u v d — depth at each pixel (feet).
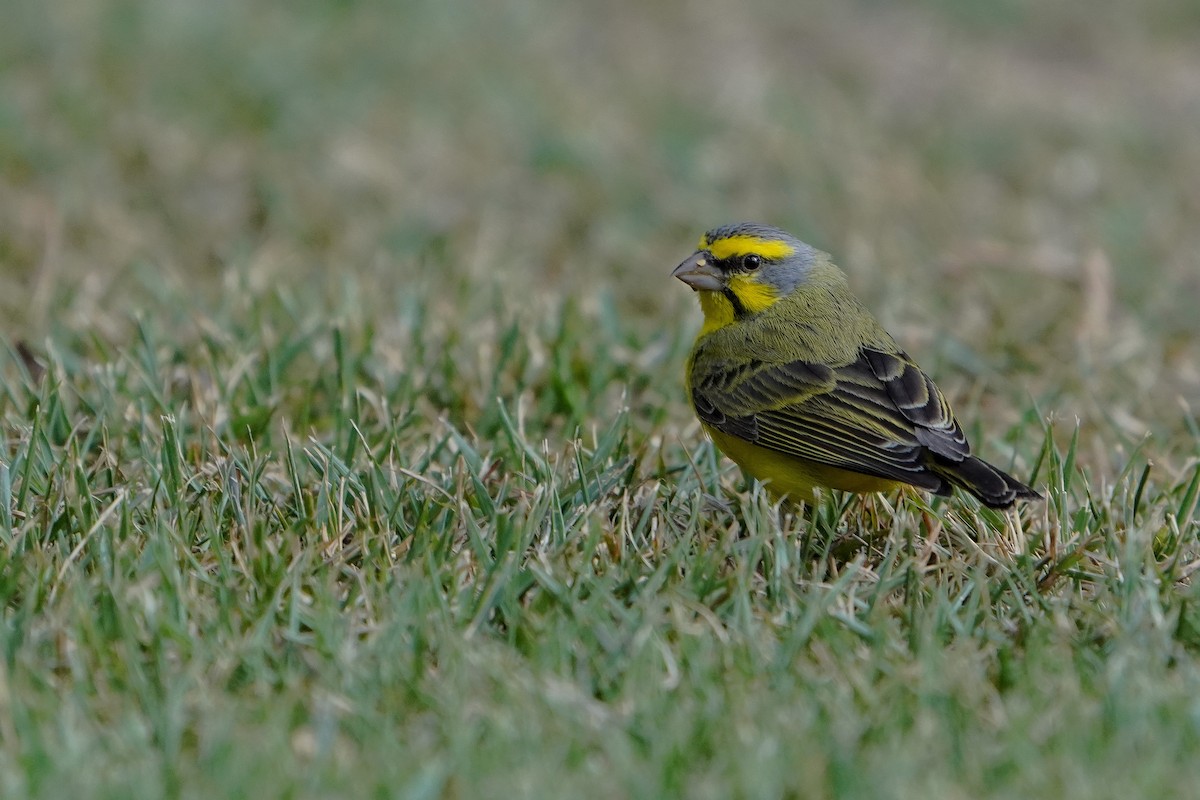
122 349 41.06
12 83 67.56
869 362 34.96
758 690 25.36
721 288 36.76
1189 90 83.56
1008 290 52.70
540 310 46.85
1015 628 28.68
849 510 35.09
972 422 41.55
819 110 74.28
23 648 26.27
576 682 25.85
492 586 28.19
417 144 65.57
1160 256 58.34
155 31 75.15
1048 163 69.31
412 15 83.10
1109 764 23.03
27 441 34.27
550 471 32.96
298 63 72.69
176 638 26.35
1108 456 39.70
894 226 60.18
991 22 93.30
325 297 48.98
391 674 25.36
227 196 59.00
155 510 31.50
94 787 21.97
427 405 41.01
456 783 22.71
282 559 29.19
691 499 33.81
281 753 22.90
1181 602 28.73
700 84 78.02
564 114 69.87
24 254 52.11
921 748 23.36
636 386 42.68
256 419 37.73
